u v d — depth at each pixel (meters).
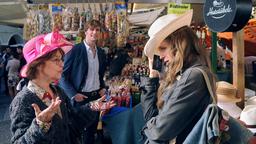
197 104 1.49
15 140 1.72
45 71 1.86
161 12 5.15
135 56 4.71
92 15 4.43
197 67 1.54
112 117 3.60
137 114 3.40
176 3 3.69
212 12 2.53
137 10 5.34
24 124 1.74
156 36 1.64
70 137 2.07
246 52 3.95
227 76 4.15
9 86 9.84
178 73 1.60
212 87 1.52
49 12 4.34
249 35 3.85
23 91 1.83
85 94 3.79
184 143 1.47
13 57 9.98
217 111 1.46
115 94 3.94
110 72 4.42
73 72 3.73
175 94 1.51
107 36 4.46
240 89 2.77
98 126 3.81
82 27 4.34
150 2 4.56
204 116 1.45
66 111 2.00
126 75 4.38
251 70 3.78
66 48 1.98
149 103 1.99
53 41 1.85
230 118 1.52
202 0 4.36
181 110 1.48
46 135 1.64
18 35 18.81
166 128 1.50
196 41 1.62
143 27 5.22
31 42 1.88
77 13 4.39
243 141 1.50
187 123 1.51
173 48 1.61
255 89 3.51
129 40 4.91
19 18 7.44
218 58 4.17
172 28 1.60
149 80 1.98
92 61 3.81
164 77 1.73
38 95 1.83
